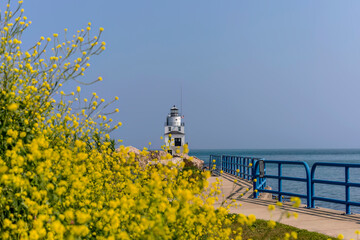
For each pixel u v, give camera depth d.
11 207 3.90
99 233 3.86
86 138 6.08
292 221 8.12
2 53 4.92
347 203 8.95
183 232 4.27
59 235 3.05
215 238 5.05
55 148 5.02
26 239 3.15
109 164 6.56
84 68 5.12
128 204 3.66
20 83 5.04
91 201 4.86
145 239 3.05
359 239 6.66
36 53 5.24
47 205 3.65
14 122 4.70
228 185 14.68
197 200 4.18
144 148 6.47
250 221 3.44
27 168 4.04
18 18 5.11
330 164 9.33
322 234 6.95
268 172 56.66
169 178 4.55
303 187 28.64
